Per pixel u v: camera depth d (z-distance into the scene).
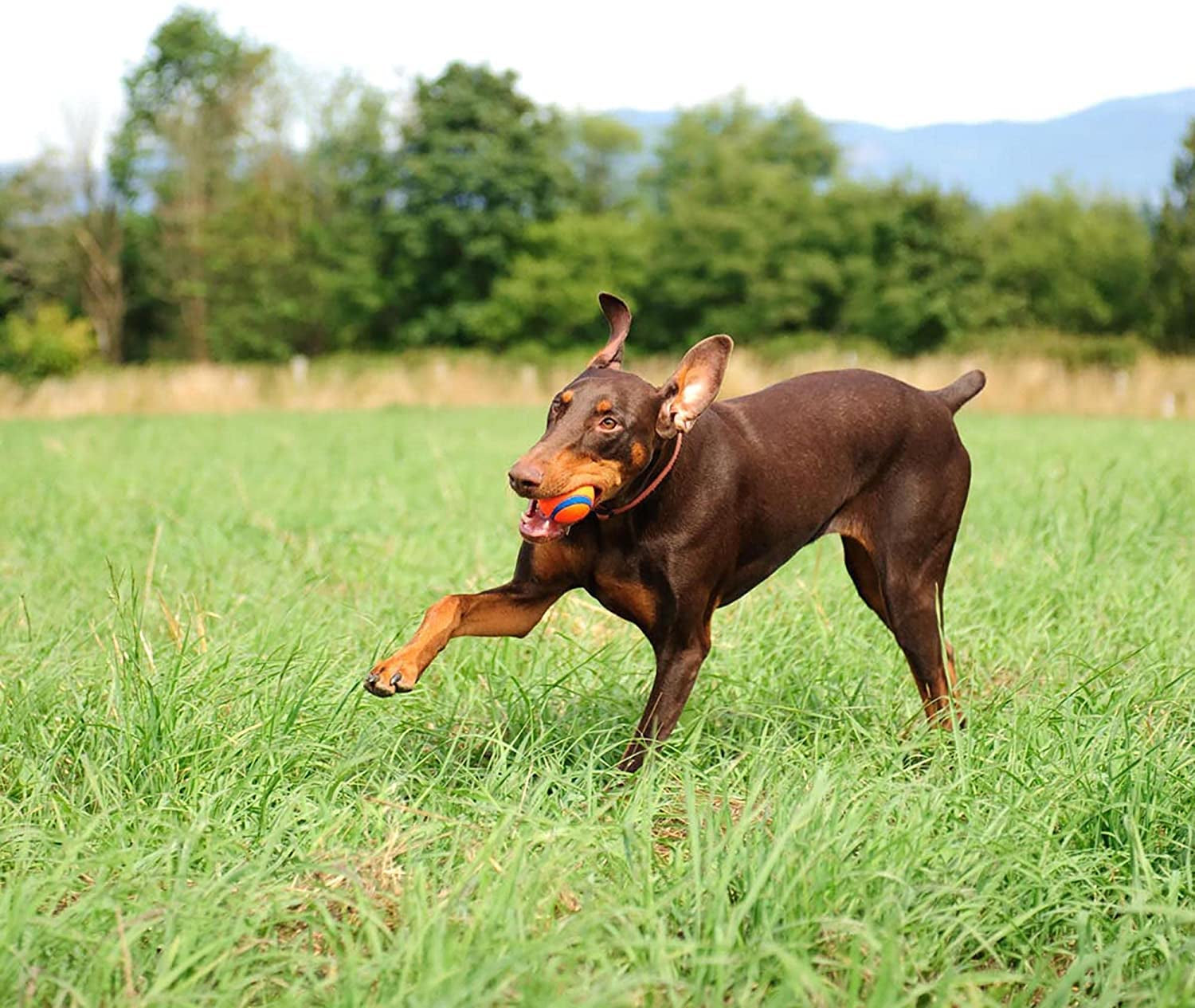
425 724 5.04
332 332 49.06
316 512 10.86
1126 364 37.50
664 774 4.55
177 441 19.36
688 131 48.50
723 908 3.36
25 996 3.09
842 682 5.55
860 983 3.33
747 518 4.98
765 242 44.00
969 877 3.72
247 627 6.39
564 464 4.34
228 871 3.67
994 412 28.48
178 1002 3.03
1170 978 3.18
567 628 6.39
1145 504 10.33
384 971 3.14
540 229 46.59
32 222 50.47
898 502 5.41
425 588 7.57
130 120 54.03
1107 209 50.91
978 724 4.95
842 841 3.70
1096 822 4.16
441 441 18.83
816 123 50.34
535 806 4.00
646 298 46.28
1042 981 3.42
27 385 40.31
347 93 52.91
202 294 48.78
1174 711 5.26
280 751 4.46
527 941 3.22
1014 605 6.98
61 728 4.66
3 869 3.81
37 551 9.02
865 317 42.84
